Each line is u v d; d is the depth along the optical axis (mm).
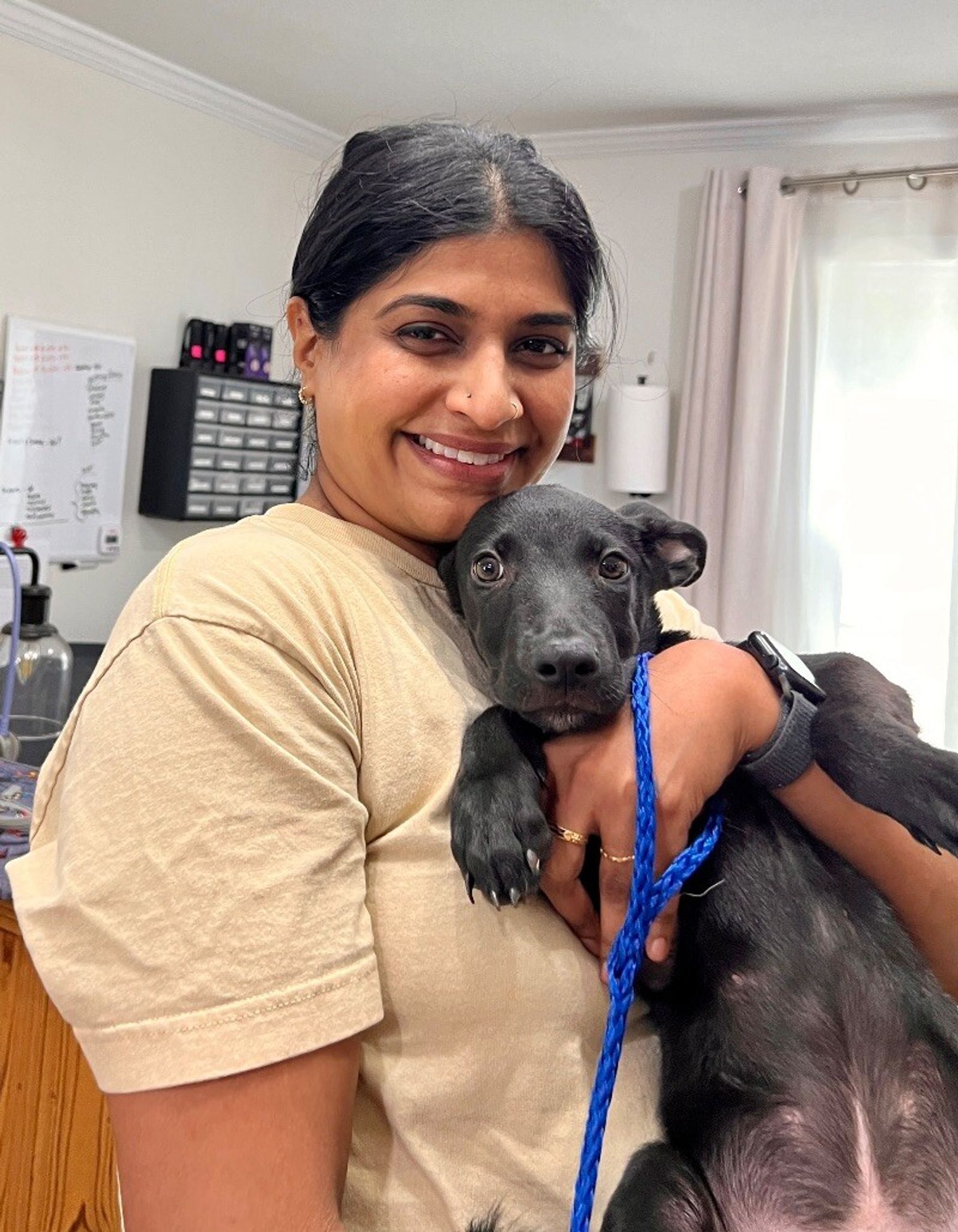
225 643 928
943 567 4543
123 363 4125
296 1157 831
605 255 1507
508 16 3531
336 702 982
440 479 1168
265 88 4332
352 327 1129
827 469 4656
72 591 4078
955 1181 1065
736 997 1129
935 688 4602
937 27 3527
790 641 4676
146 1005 829
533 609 1155
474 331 1104
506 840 984
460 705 1097
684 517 4738
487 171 1105
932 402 4492
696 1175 1067
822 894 1184
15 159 3686
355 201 1117
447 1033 972
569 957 1034
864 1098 1087
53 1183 1586
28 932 885
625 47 3791
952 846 1099
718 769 1098
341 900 899
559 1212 979
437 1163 955
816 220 4535
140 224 4145
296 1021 841
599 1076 943
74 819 893
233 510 4395
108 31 3807
